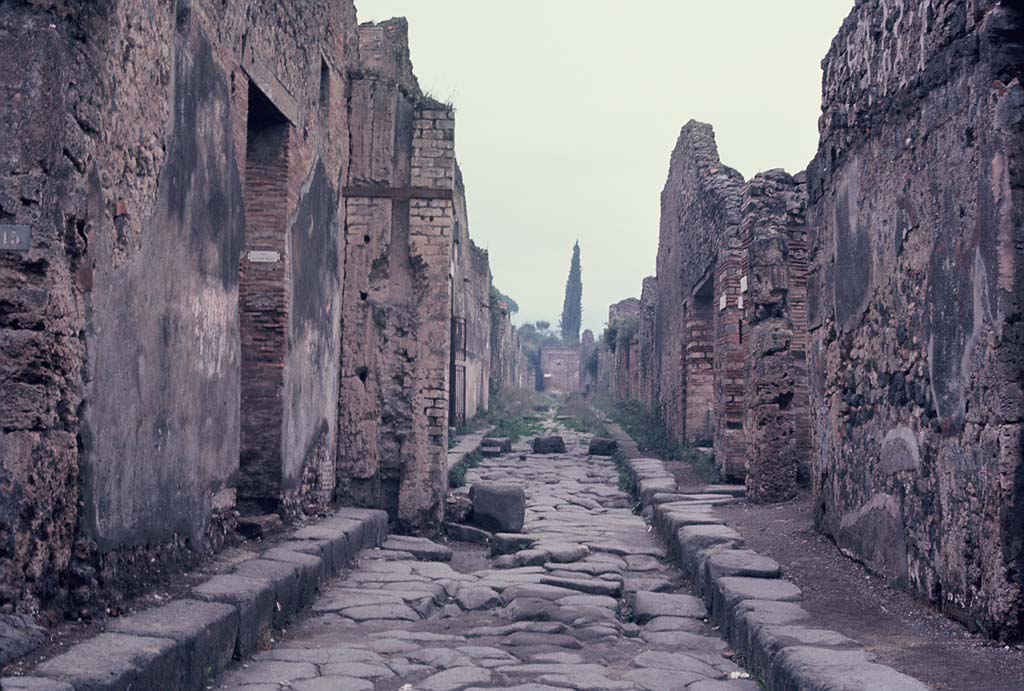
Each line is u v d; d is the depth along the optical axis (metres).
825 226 7.76
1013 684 3.84
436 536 9.90
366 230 10.14
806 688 3.91
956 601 5.02
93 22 4.68
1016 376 4.55
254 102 7.75
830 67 7.64
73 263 4.58
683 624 6.23
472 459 16.52
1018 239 4.56
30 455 4.23
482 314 29.78
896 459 5.98
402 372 10.04
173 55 5.77
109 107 4.91
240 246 7.12
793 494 10.38
